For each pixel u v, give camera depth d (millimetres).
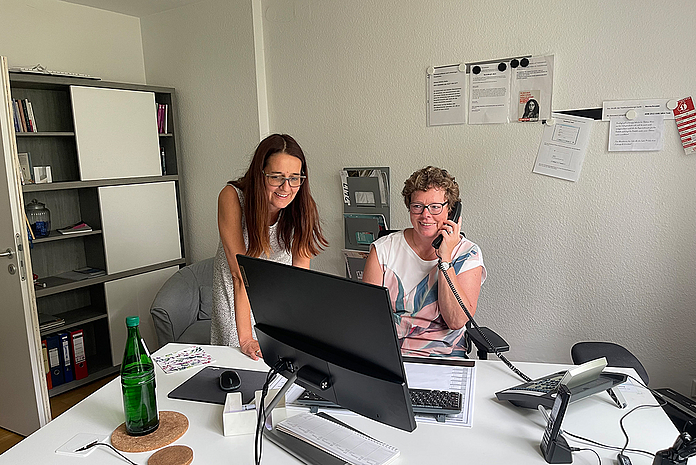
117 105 3160
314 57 3031
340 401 1130
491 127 2564
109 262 3199
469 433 1165
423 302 1808
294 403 1302
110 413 1310
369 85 2881
